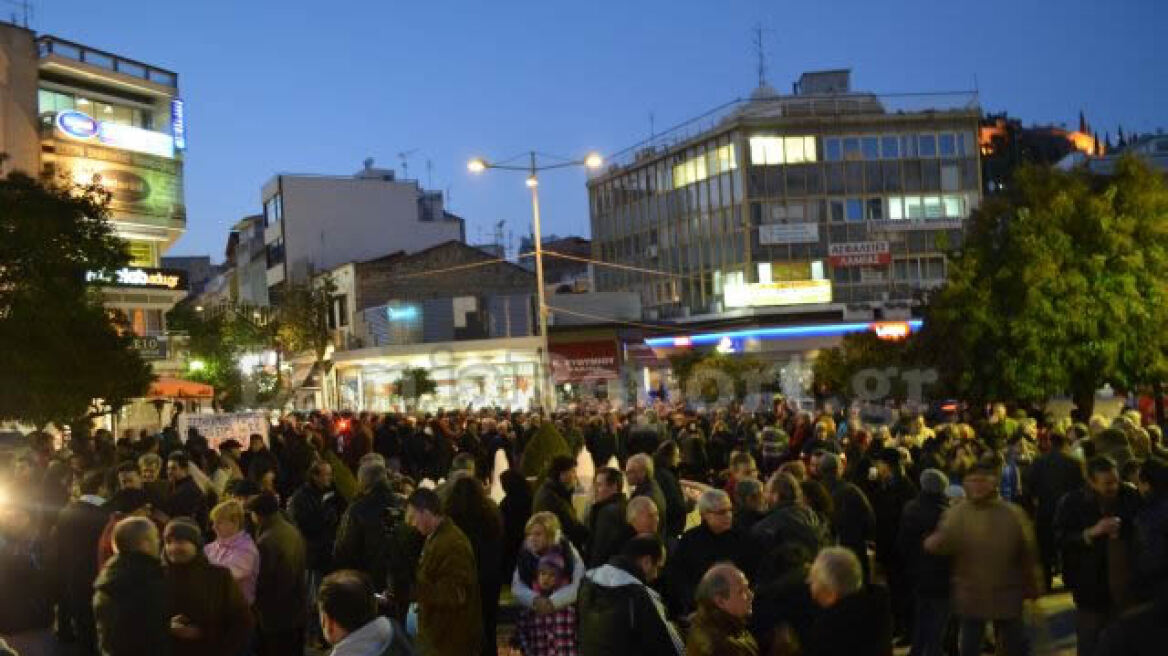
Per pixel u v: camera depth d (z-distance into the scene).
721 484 16.94
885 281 66.44
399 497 10.01
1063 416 29.05
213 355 57.06
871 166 66.88
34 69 50.59
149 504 10.80
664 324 60.47
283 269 74.31
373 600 5.41
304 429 24.17
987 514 8.01
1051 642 10.40
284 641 8.80
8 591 11.62
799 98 69.06
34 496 12.73
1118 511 8.41
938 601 9.16
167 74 57.25
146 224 54.59
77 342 26.84
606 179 79.50
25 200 26.28
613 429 24.12
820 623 5.89
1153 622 4.21
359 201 75.75
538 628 8.01
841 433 20.64
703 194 69.44
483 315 59.09
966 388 27.86
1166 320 27.11
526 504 12.01
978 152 67.94
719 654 5.65
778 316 61.03
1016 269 27.48
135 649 7.04
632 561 6.50
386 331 59.75
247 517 10.13
